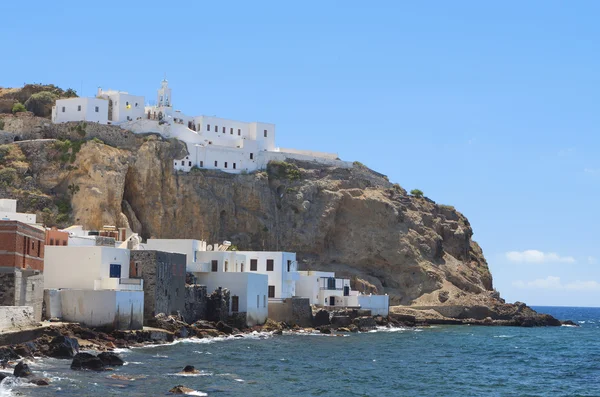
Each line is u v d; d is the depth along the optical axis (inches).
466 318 7445.9
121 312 3750.0
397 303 7564.0
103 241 4749.0
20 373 2672.2
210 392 2731.3
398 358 4111.7
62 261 4035.4
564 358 4490.7
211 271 5027.1
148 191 6894.7
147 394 2596.0
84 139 6781.5
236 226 7357.3
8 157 6589.6
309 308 5526.6
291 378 3186.5
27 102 7539.4
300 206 7667.3
